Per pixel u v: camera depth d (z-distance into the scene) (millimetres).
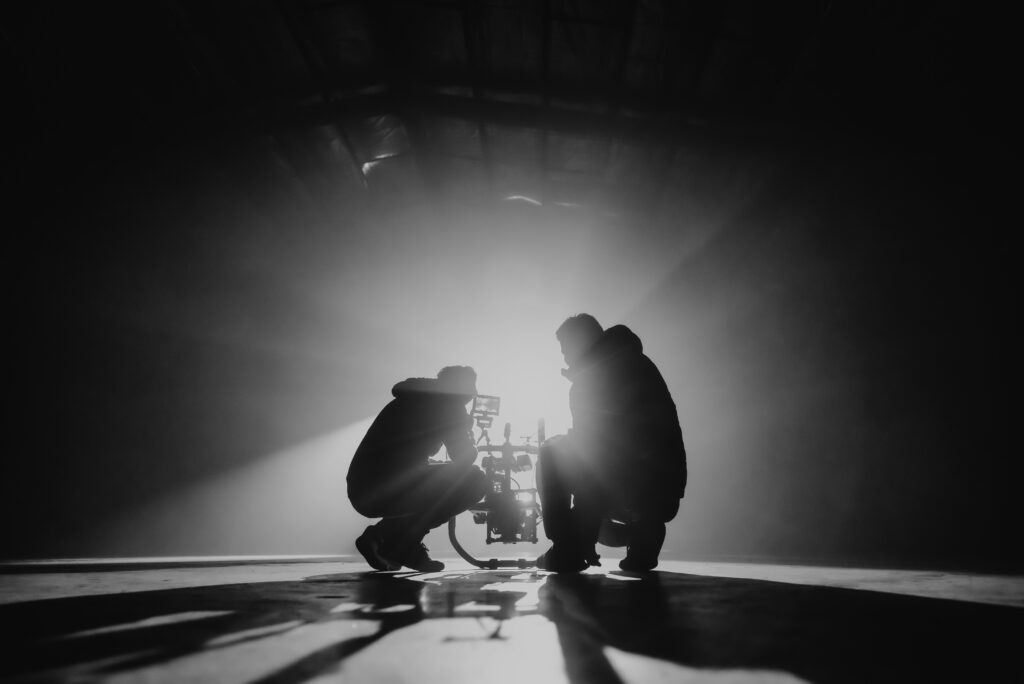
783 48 5809
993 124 4648
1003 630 1126
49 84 5949
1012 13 4199
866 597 1706
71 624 1189
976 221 4879
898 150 5719
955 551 5141
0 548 6203
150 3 5824
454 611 1412
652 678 763
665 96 6762
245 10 6148
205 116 7105
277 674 777
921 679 755
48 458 6684
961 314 5086
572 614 1354
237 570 3350
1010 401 4637
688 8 5719
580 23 6184
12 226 6164
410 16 6426
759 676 772
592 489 2764
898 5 4852
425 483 3188
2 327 6184
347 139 7988
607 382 2748
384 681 743
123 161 7000
